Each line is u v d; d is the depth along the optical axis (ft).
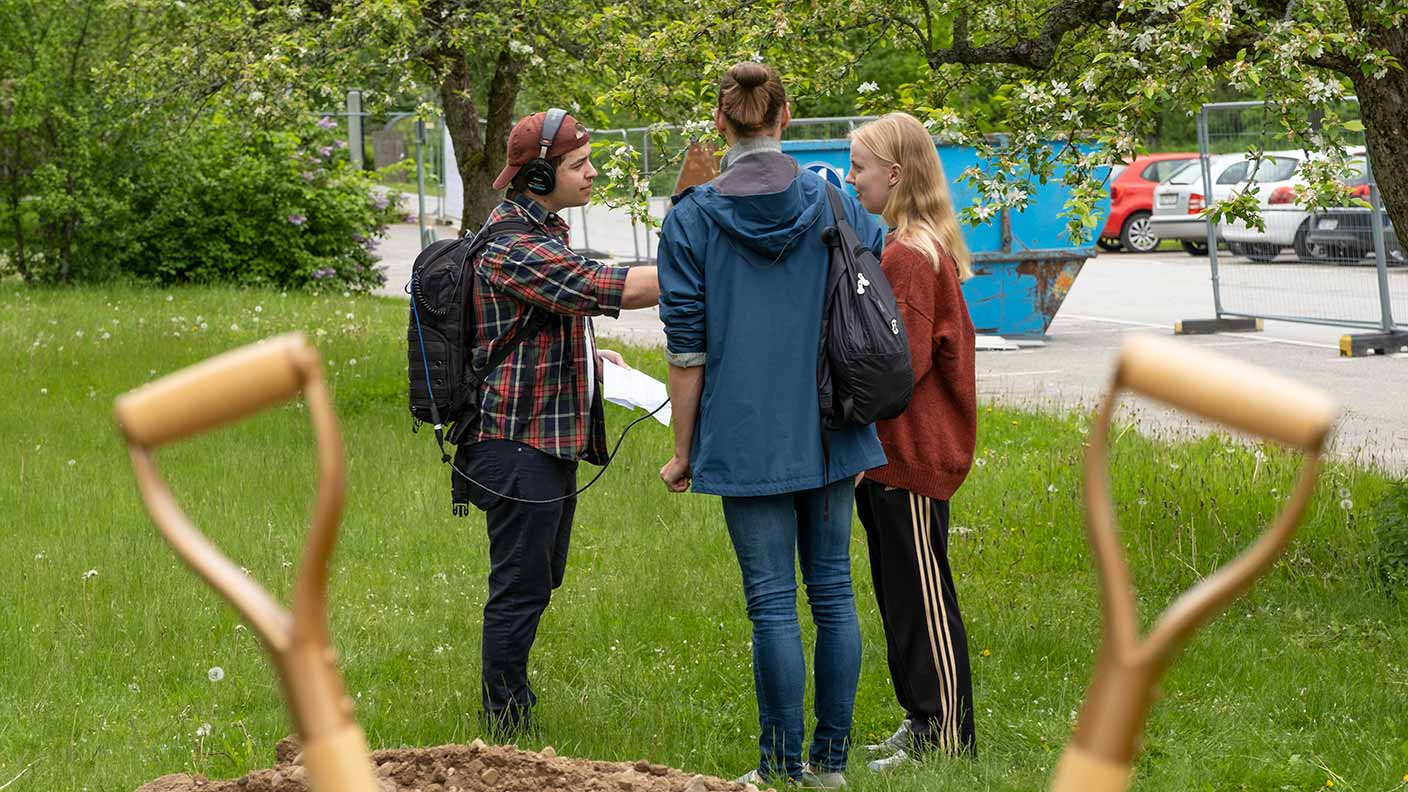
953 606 13.79
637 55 26.17
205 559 2.49
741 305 12.12
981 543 21.34
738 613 18.49
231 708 15.43
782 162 12.34
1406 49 18.33
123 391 34.35
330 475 2.36
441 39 34.09
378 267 69.87
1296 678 15.80
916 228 13.38
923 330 13.02
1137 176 85.30
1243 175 75.31
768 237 12.00
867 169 13.58
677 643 17.38
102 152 58.13
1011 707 15.44
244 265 60.34
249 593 2.50
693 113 25.64
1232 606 18.48
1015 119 20.18
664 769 9.86
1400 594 18.20
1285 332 48.70
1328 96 18.25
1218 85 19.57
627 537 22.03
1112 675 2.25
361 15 32.14
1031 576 20.20
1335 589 18.90
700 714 15.01
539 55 35.60
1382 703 15.10
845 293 12.18
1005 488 24.50
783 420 12.14
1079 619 18.19
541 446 14.05
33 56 57.47
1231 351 44.29
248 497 24.23
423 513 23.35
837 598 12.90
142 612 18.04
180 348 40.16
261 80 33.35
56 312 47.57
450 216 100.37
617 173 25.54
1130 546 20.98
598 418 14.78
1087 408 33.35
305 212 60.49
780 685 12.58
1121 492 23.25
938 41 28.68
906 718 14.38
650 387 14.62
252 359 2.42
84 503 23.79
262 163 60.23
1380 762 13.41
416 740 14.07
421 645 17.31
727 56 24.38
